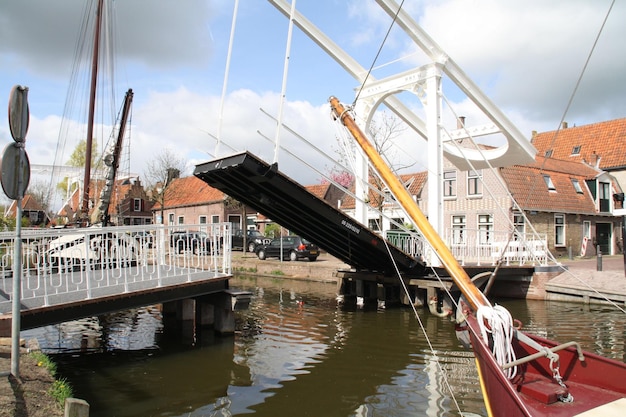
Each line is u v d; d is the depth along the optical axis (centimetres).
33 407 373
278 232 3138
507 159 1558
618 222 2634
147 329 950
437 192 1186
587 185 2575
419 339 902
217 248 973
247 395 592
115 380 639
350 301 1366
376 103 1333
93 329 952
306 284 1767
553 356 443
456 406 564
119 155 1459
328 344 854
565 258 2222
